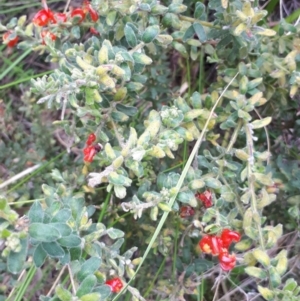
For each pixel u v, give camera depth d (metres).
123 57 0.33
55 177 0.41
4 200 0.25
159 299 0.42
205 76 0.52
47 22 0.39
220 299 0.42
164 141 0.33
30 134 0.55
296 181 0.40
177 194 0.34
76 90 0.32
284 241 0.45
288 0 0.54
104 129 0.38
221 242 0.33
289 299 0.29
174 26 0.39
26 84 0.56
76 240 0.27
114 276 0.35
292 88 0.39
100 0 0.37
